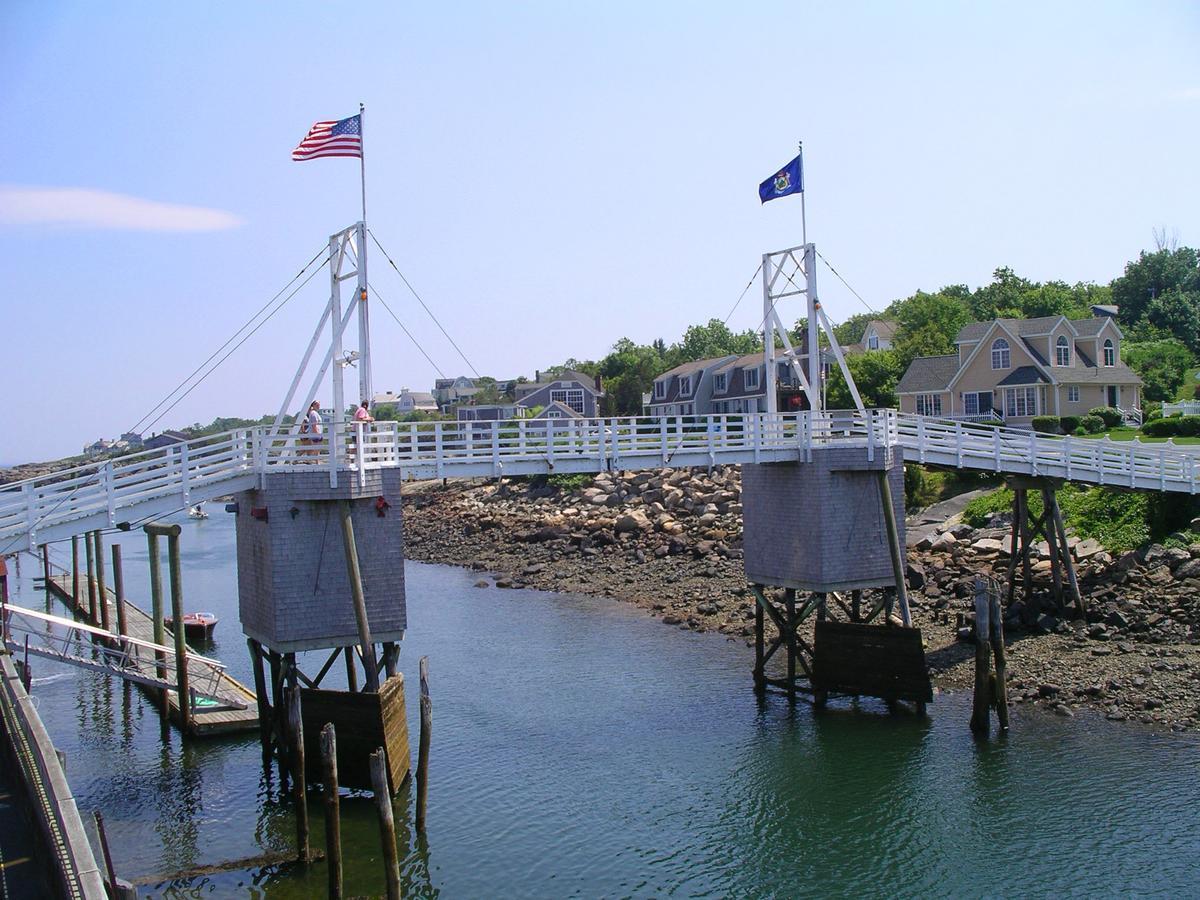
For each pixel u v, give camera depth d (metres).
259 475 26.78
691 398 89.19
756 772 28.56
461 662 40.88
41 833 15.84
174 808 27.09
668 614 46.59
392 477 28.11
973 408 69.44
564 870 23.39
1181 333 97.69
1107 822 24.30
